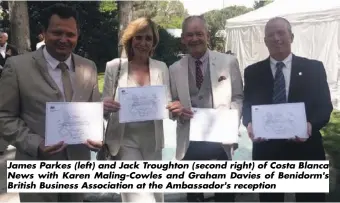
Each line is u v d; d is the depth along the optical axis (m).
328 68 10.13
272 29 2.79
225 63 3.20
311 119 2.82
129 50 3.07
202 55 3.22
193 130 3.05
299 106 2.75
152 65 3.07
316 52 10.62
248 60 14.97
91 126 2.43
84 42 23.34
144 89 2.93
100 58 23.88
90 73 2.59
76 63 2.53
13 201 4.15
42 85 2.37
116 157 3.09
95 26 23.77
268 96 2.91
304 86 2.81
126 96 2.91
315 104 2.83
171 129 7.53
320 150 2.94
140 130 3.04
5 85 2.34
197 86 3.24
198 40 3.12
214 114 3.06
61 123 2.38
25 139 2.32
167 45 22.39
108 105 2.85
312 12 10.61
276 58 2.89
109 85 3.07
